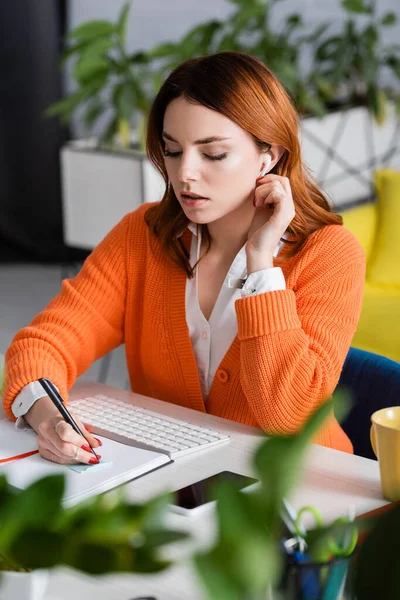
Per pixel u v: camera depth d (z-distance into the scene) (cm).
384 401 175
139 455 142
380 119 489
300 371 157
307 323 165
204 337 176
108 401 170
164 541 58
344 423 180
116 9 541
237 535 55
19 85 529
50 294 499
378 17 573
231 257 175
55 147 539
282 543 82
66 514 60
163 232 179
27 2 518
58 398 152
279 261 173
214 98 159
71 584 104
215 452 146
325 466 139
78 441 141
